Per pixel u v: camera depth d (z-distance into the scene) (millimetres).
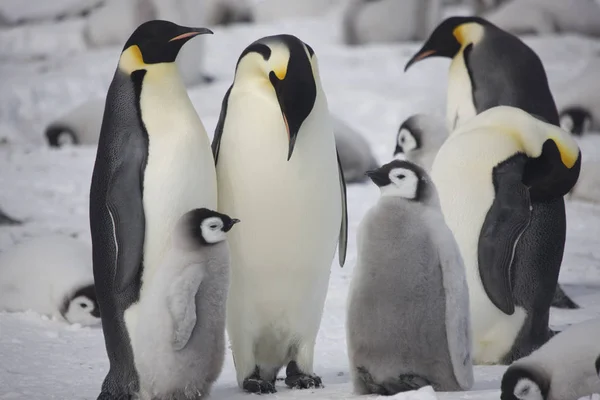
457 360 15672
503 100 29422
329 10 90188
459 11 89375
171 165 16969
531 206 21375
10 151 48688
